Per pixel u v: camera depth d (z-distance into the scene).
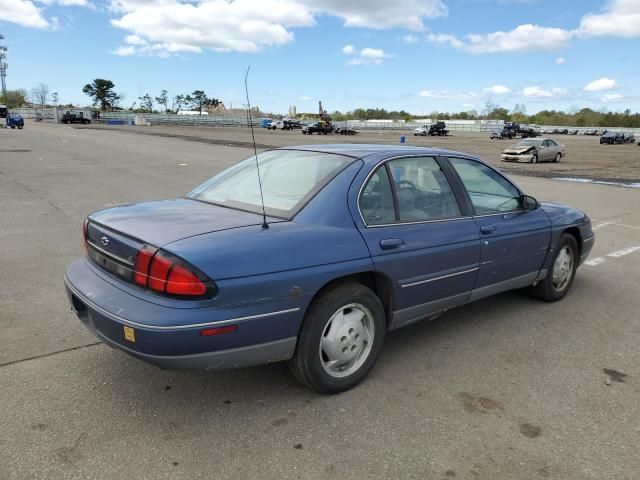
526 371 3.72
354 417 3.09
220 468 2.61
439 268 3.74
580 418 3.14
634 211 11.07
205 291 2.71
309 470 2.61
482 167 4.41
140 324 2.69
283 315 2.96
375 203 3.50
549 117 157.88
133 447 2.75
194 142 35.97
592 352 4.06
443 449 2.81
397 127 111.12
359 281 3.47
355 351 3.38
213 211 3.43
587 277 6.08
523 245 4.47
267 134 60.12
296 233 3.08
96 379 3.44
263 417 3.06
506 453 2.79
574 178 18.72
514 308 4.98
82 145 28.95
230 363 2.88
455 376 3.62
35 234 7.43
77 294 3.13
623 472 2.66
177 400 3.21
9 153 22.00
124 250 2.97
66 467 2.58
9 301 4.79
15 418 2.98
